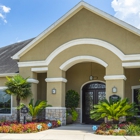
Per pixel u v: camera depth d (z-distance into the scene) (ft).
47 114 58.70
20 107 55.16
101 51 55.42
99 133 44.16
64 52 58.80
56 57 59.41
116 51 53.88
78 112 66.95
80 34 57.72
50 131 48.32
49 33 60.39
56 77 58.85
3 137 41.04
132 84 60.64
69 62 57.98
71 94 66.23
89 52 56.39
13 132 46.21
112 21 54.70
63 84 59.77
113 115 47.73
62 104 58.65
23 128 46.88
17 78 57.36
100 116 47.91
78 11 58.59
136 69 60.70
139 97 52.29
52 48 59.93
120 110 47.21
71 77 69.10
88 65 67.77
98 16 56.65
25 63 61.87
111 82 53.62
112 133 43.55
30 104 54.95
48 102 58.95
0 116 65.51
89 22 57.31
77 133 45.57
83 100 67.87
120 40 54.08
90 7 56.24
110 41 54.85
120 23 53.47
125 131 43.60
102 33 55.83
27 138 40.01
